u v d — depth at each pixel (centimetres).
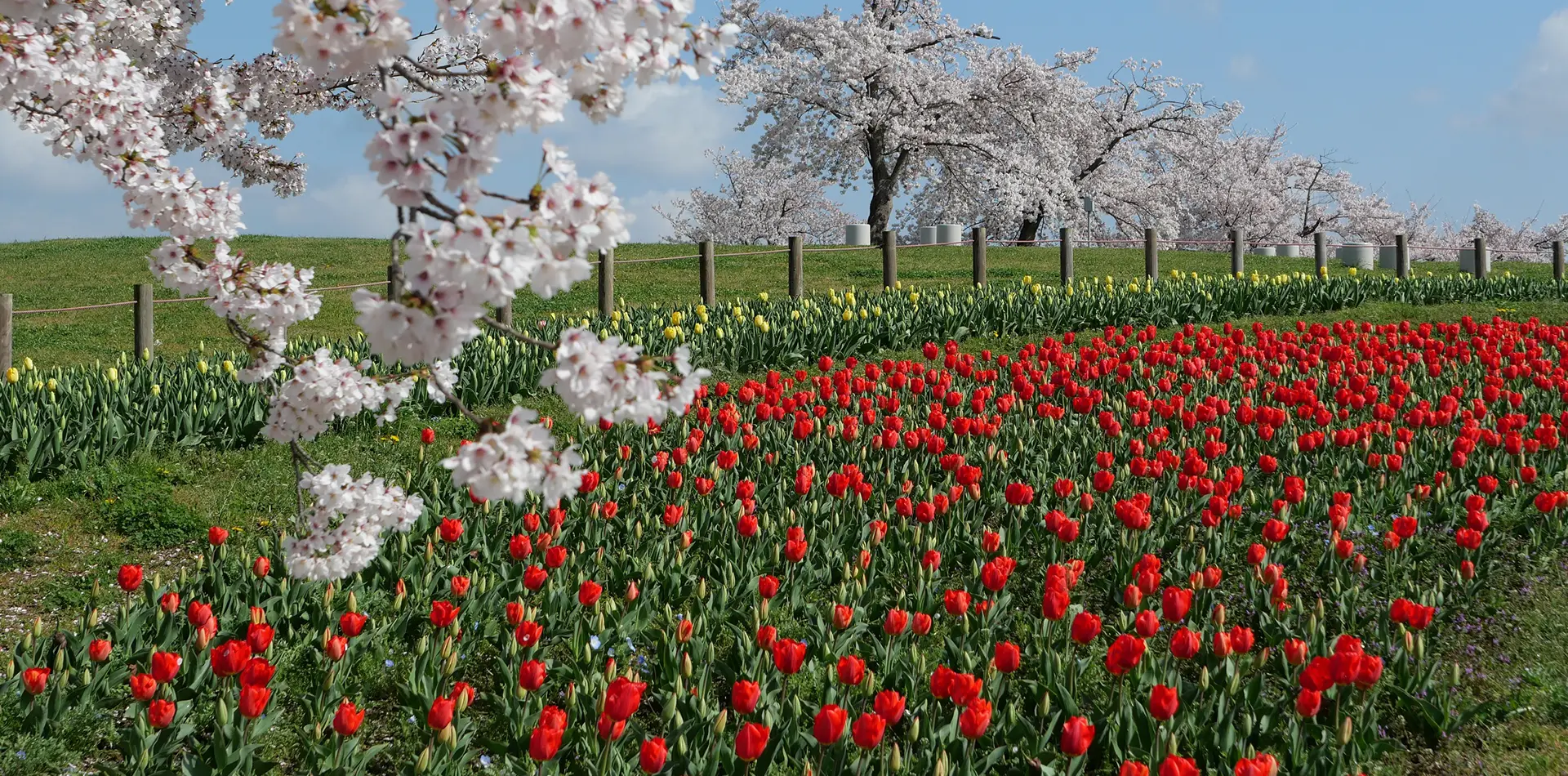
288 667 549
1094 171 4222
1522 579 644
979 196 3719
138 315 1363
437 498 736
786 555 612
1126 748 456
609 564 654
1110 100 4212
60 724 480
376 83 834
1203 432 933
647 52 379
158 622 546
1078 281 2380
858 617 586
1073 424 972
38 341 1766
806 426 829
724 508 744
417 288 335
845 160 3825
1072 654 521
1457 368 1205
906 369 1191
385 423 1038
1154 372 1216
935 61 3775
